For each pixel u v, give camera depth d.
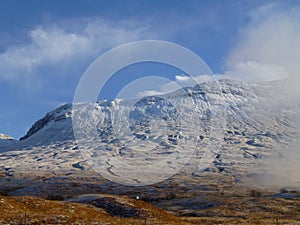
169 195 120.69
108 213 55.31
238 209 84.56
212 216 77.75
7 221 40.09
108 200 60.00
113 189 147.12
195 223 58.09
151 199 118.62
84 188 148.62
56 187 152.38
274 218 71.88
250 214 77.88
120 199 60.28
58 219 43.28
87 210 52.06
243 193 124.38
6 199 48.72
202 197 109.50
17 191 142.00
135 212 55.16
